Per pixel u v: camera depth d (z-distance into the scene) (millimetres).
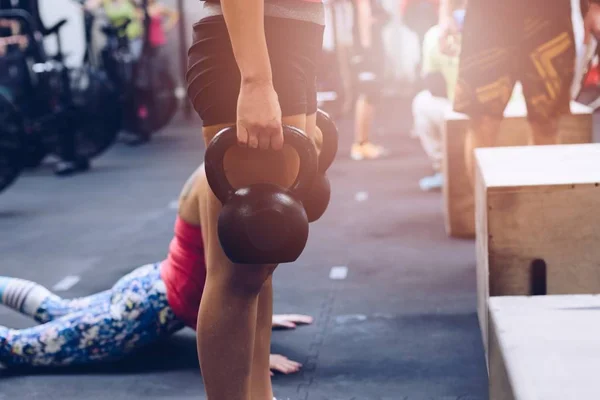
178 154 8234
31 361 2629
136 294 2619
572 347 1331
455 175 4223
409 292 3352
